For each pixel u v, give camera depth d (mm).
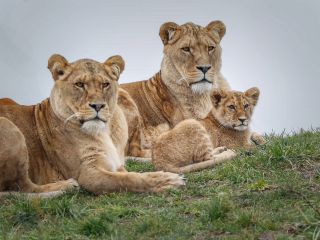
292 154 12977
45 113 13797
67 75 13367
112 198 12219
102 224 10289
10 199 12680
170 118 17250
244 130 15734
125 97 16875
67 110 13328
